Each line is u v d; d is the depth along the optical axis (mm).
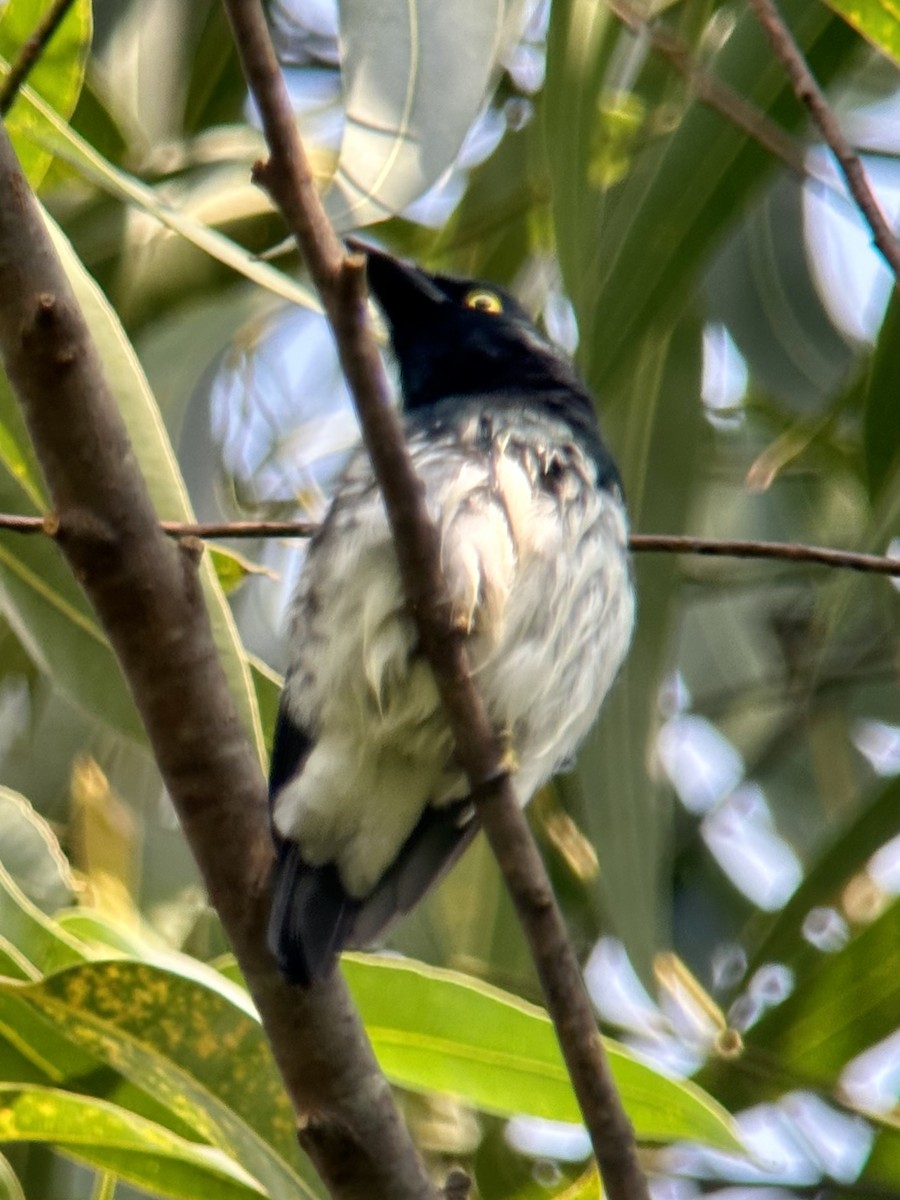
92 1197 10086
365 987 7934
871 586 10664
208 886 6438
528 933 5898
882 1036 10102
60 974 7234
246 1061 7301
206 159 11320
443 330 9297
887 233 6633
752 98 9703
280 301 11000
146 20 11859
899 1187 10023
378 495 7688
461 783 7562
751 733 12930
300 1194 7191
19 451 7789
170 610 6230
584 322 8977
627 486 10320
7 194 6098
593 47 9172
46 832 8938
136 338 11008
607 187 10719
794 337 11641
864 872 11281
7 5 8758
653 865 9508
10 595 7684
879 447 10008
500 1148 10594
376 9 7559
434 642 5969
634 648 9922
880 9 8484
